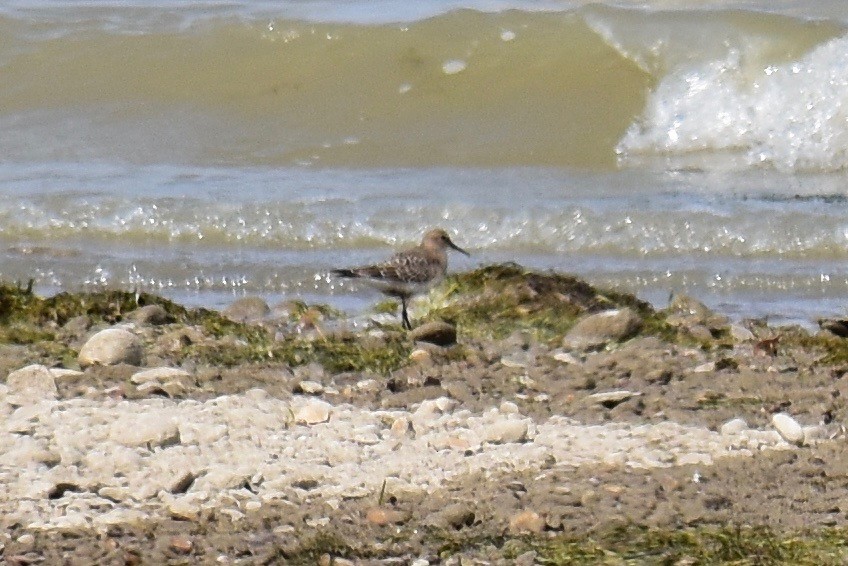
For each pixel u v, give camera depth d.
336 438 11.00
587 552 9.09
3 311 15.02
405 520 9.60
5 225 19.77
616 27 25.47
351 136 23.61
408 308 15.98
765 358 13.70
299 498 9.91
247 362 13.30
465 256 18.81
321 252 19.05
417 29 26.00
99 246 19.28
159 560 8.96
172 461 10.36
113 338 13.07
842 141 23.09
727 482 10.25
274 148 23.14
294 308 15.95
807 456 10.80
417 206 19.86
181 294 17.69
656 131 23.69
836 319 15.80
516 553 9.11
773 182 21.69
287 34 26.22
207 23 26.72
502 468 10.49
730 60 24.48
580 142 23.34
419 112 24.44
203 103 24.84
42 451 10.38
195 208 19.89
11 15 27.41
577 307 15.31
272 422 11.29
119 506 9.70
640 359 13.44
